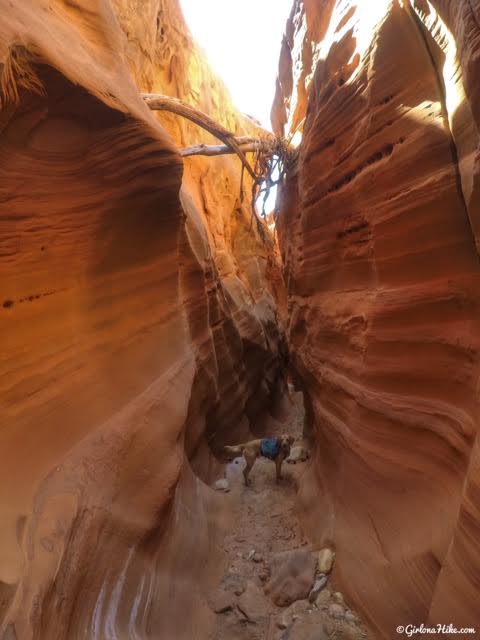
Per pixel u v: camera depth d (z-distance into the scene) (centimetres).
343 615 423
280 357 1725
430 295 394
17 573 249
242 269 1662
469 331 356
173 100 987
